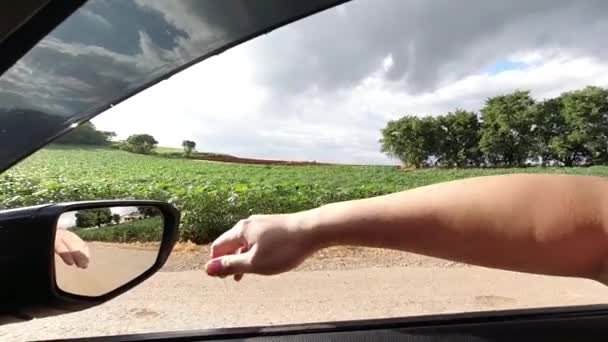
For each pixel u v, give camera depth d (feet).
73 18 4.17
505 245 2.78
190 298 5.80
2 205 5.40
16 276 2.45
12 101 3.96
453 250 2.94
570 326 4.82
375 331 4.79
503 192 2.84
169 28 5.01
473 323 4.89
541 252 2.73
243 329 4.86
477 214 2.83
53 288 2.49
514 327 4.79
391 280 7.02
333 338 4.72
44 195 10.86
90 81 4.49
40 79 4.06
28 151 4.13
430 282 6.94
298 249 3.25
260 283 6.82
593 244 2.65
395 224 3.01
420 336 4.70
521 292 6.42
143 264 3.29
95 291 3.02
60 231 2.90
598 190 2.72
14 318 2.62
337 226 3.17
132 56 4.79
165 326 5.18
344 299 6.17
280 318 5.53
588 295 6.34
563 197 2.71
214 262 3.35
